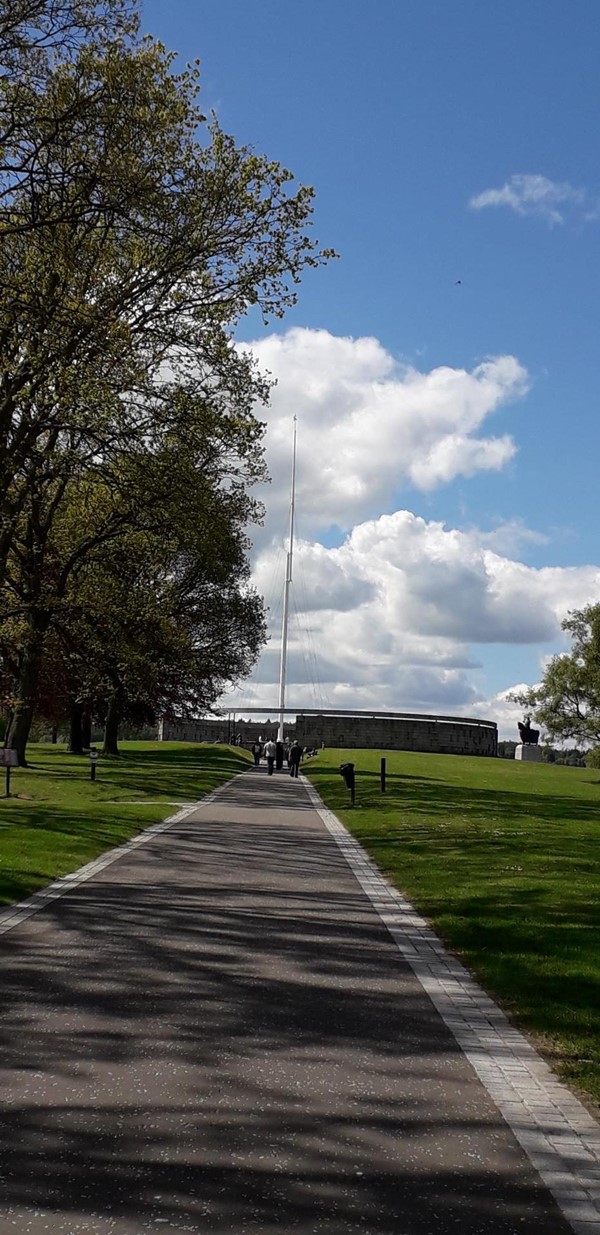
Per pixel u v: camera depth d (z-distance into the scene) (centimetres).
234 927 1136
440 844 2047
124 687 3950
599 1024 799
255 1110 592
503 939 1125
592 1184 512
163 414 2433
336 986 899
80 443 2619
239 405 2627
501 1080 668
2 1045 695
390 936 1136
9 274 2145
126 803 2734
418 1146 552
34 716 5581
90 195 2088
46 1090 611
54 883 1387
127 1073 647
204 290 2503
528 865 1758
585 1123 596
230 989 869
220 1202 473
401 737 8431
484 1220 468
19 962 934
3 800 2642
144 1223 450
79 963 938
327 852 1884
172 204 2248
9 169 1950
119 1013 782
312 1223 457
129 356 2270
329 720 8394
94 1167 505
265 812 2681
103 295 2325
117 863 1606
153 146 2147
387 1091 636
